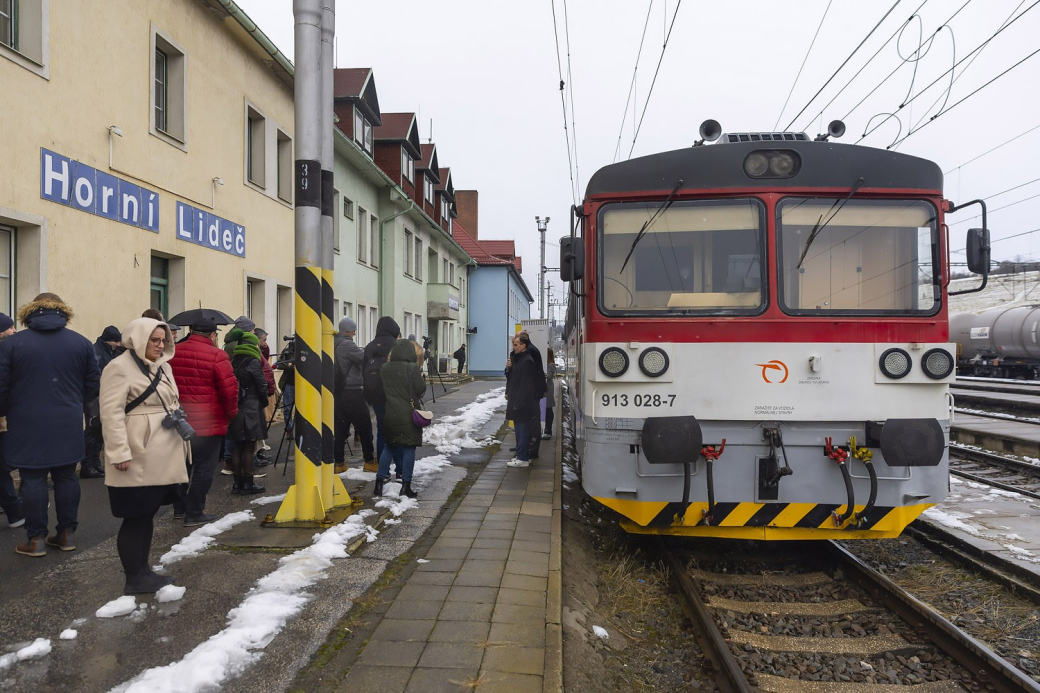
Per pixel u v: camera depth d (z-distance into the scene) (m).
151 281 11.25
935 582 6.14
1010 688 4.13
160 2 11.02
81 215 9.18
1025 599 5.65
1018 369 35.94
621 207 6.02
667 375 5.75
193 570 5.14
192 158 12.04
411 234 28.58
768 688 4.29
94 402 8.02
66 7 8.89
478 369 46.97
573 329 8.78
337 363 8.88
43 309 5.38
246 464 7.59
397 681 3.63
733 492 5.70
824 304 5.77
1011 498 9.11
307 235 6.38
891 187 5.88
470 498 7.81
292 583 4.90
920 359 5.68
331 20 6.66
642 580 6.14
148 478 4.45
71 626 4.18
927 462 5.40
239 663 3.77
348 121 21.58
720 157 5.92
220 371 6.31
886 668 4.55
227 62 13.28
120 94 10.01
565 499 8.30
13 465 5.28
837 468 5.66
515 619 4.41
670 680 4.43
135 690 3.40
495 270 46.94
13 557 5.38
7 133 7.93
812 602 5.63
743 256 5.84
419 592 4.86
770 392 5.68
